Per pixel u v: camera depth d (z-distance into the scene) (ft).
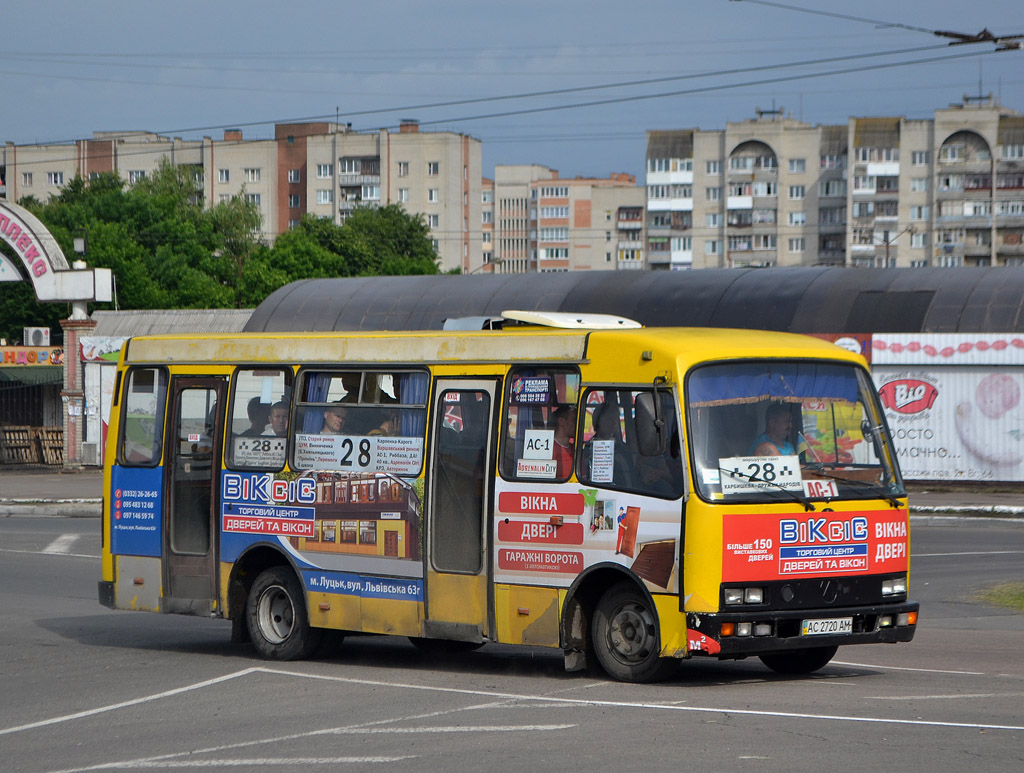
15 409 225.35
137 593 66.44
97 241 407.03
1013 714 43.19
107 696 52.03
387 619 57.26
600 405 51.39
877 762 36.22
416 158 653.30
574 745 39.55
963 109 590.96
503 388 54.29
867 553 50.49
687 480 48.11
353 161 655.35
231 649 66.28
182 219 479.41
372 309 206.69
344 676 55.88
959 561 100.53
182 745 41.81
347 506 58.75
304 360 61.36
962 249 591.37
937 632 68.85
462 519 55.01
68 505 159.43
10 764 40.01
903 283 176.04
